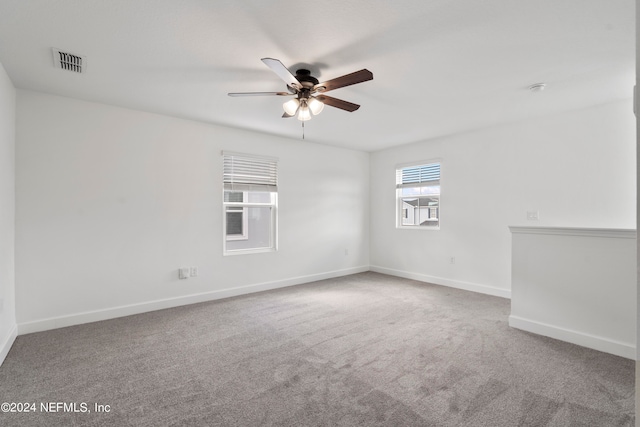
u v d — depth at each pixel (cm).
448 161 489
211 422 175
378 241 604
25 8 181
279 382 215
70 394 201
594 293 265
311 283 514
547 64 253
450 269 490
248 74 270
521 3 179
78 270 326
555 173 381
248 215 530
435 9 184
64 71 262
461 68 260
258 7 182
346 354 257
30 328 300
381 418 177
